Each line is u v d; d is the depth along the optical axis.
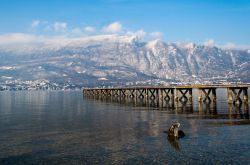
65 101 111.81
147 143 31.59
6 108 80.00
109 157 27.09
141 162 25.59
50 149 30.11
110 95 134.25
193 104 79.62
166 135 35.22
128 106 77.50
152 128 40.28
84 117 54.53
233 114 52.75
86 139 34.19
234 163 24.69
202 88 74.81
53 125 45.22
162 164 25.00
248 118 47.09
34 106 86.81
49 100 123.44
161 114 56.31
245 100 65.88
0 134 38.09
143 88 98.12
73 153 28.56
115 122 46.88
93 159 26.67
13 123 48.09
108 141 32.94
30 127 43.56
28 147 31.05
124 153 28.17
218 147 29.17
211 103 78.31
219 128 38.59
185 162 25.28
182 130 37.91
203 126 40.50
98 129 40.59
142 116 53.84
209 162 25.09
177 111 61.31
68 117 55.19
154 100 101.38
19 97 163.50
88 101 107.31
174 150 28.69
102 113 60.78
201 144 30.50
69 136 36.12
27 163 26.05
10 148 30.73
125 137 34.75
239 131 36.19
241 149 28.25
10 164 25.88
